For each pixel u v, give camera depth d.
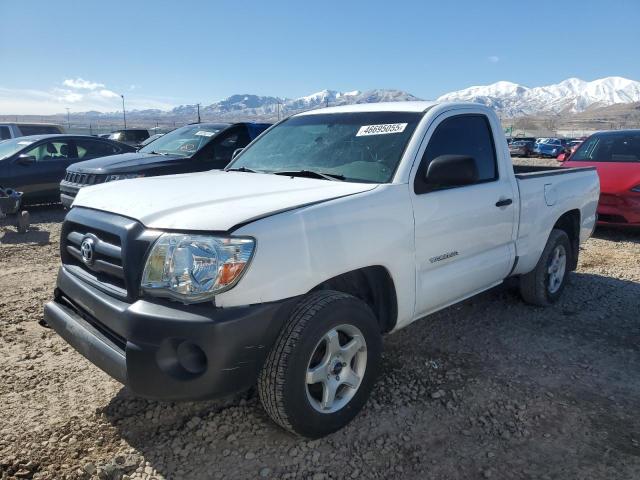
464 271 3.75
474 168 3.26
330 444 2.89
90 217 2.99
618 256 7.15
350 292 3.29
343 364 2.97
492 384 3.56
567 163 9.03
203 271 2.46
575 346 4.20
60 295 3.29
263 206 2.73
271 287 2.57
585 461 2.78
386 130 3.68
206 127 9.34
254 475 2.64
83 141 11.47
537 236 4.59
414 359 3.92
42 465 2.68
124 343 2.65
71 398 3.31
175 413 3.16
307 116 4.43
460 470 2.70
